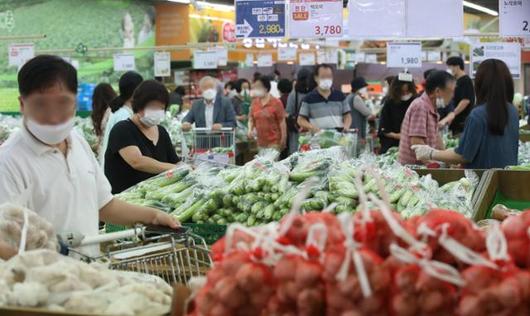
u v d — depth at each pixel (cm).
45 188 309
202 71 1873
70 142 323
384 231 173
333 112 991
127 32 1844
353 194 397
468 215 405
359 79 1134
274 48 1939
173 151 573
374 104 1802
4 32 1738
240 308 169
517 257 180
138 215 335
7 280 215
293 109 1142
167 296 226
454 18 629
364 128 1135
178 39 1877
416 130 677
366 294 156
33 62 296
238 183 412
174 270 303
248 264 169
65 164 316
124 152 529
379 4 638
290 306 166
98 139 759
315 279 163
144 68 1873
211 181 436
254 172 419
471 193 458
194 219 411
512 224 184
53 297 208
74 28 1794
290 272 165
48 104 295
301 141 883
